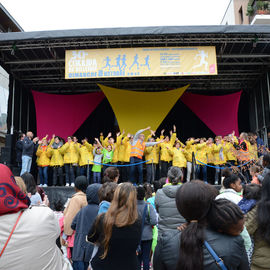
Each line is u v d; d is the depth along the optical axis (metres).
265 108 11.48
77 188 3.51
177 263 1.39
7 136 10.02
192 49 9.09
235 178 3.15
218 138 9.48
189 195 1.52
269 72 11.09
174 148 9.62
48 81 12.30
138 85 12.62
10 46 9.36
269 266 1.97
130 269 2.05
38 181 11.86
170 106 11.84
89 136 13.69
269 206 1.96
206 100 12.46
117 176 3.83
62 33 8.76
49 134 12.23
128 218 2.03
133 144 8.84
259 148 8.51
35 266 1.56
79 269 2.91
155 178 10.56
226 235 1.47
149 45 9.67
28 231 1.56
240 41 9.20
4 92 15.55
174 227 2.86
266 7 13.46
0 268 1.49
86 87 12.98
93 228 2.13
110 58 9.06
